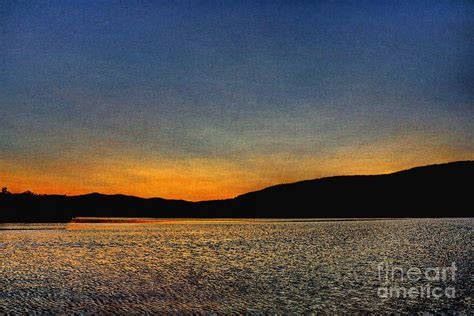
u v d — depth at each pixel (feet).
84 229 189.06
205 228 206.90
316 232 165.07
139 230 185.16
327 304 49.32
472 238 126.21
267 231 176.76
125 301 51.01
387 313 45.70
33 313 45.34
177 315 45.03
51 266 77.66
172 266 78.13
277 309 47.34
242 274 69.26
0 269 73.92
